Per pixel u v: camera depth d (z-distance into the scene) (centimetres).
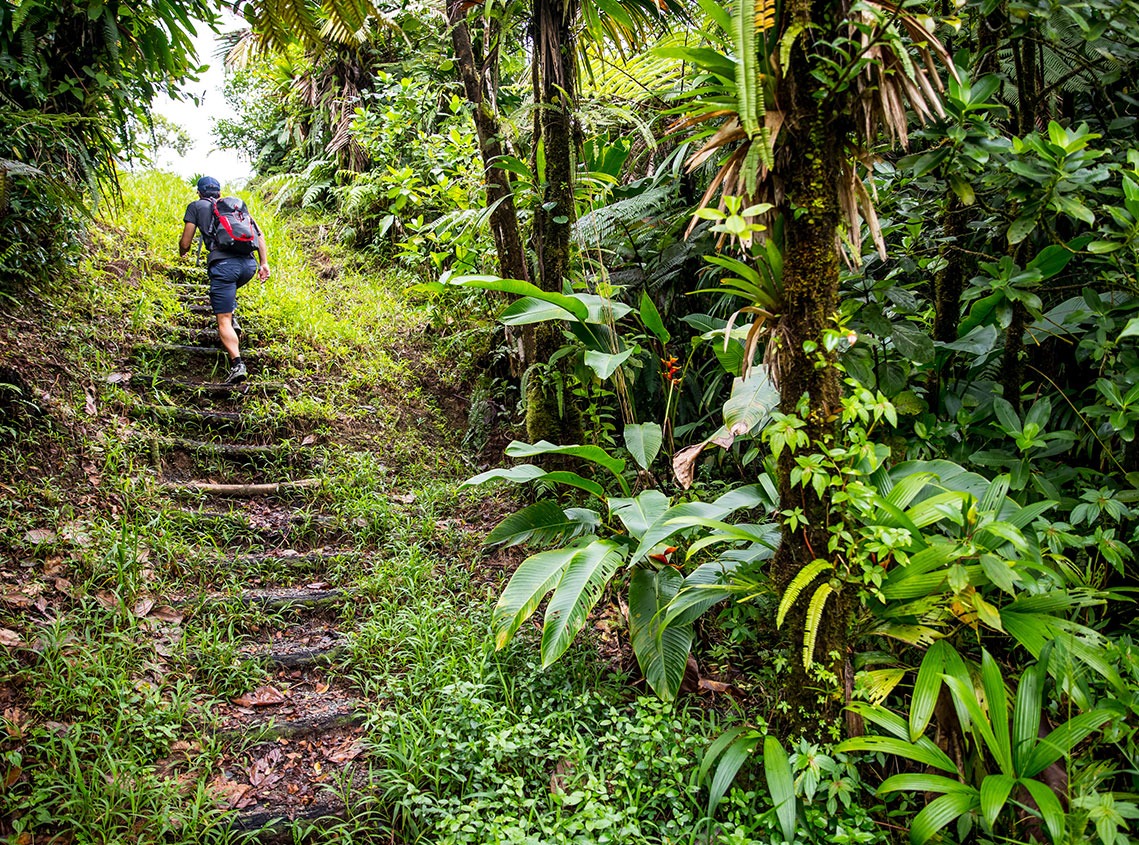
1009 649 238
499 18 359
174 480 378
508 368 506
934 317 306
